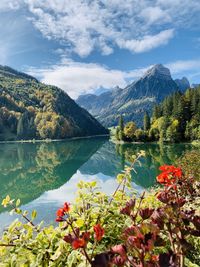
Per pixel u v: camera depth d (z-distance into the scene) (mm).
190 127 101812
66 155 82125
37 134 165875
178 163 21625
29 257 2658
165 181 2232
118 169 50750
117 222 2959
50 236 2754
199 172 16781
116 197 3482
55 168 56750
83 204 3174
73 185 37688
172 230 1848
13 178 47188
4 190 36844
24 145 129625
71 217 2963
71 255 2414
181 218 1857
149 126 127938
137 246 1504
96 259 1522
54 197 30375
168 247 2604
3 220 19547
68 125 175875
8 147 119375
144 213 1992
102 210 3059
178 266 1501
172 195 2119
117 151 87000
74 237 1679
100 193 3422
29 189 36781
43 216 21188
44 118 170375
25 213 3244
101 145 116188
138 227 1611
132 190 3725
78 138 177750
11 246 2859
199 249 3025
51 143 139875
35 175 49312
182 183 3812
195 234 1829
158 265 1504
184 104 109062
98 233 1686
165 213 1866
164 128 108562
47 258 2662
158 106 136625
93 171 50312
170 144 99500
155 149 82625
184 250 1776
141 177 35312
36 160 72000
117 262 1478
